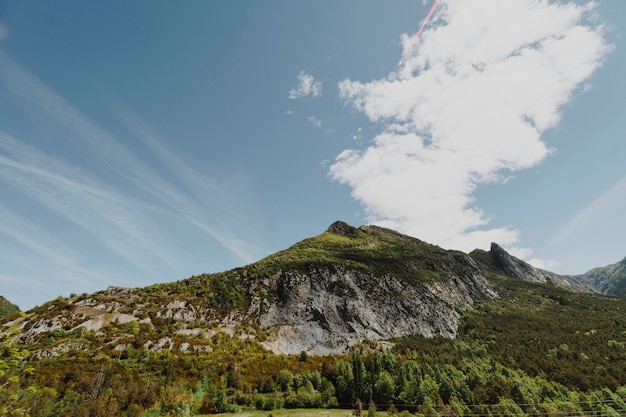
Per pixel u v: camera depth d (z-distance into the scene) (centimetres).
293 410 9838
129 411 8069
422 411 9369
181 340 12812
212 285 17600
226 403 9606
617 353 13312
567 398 10306
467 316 18638
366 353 13862
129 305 14838
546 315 19212
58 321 12788
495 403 9881
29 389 2142
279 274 18200
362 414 9331
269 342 14088
